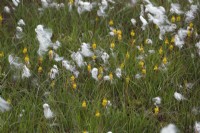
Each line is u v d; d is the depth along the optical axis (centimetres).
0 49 548
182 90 505
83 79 515
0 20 600
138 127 450
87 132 423
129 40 582
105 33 605
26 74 492
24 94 497
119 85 510
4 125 438
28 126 444
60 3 657
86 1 669
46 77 514
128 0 665
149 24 629
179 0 676
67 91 491
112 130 440
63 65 511
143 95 502
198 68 539
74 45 563
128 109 482
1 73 519
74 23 614
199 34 619
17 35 570
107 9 658
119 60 551
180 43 559
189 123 466
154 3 662
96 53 543
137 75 512
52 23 613
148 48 568
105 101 452
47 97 482
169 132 372
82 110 463
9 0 665
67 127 454
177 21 627
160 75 518
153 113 481
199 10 648
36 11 634
